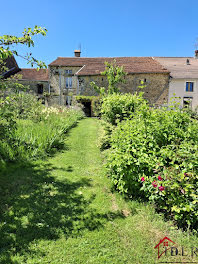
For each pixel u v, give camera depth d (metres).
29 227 2.35
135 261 1.95
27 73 22.31
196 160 2.43
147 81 17.55
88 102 19.22
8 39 2.57
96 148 6.06
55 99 21.16
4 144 4.44
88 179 3.85
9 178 3.64
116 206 2.92
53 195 3.14
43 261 1.89
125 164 2.86
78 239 2.20
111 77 15.23
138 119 3.55
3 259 1.88
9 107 3.58
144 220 2.57
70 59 21.83
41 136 5.43
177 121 3.48
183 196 2.35
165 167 2.65
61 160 4.86
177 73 17.88
